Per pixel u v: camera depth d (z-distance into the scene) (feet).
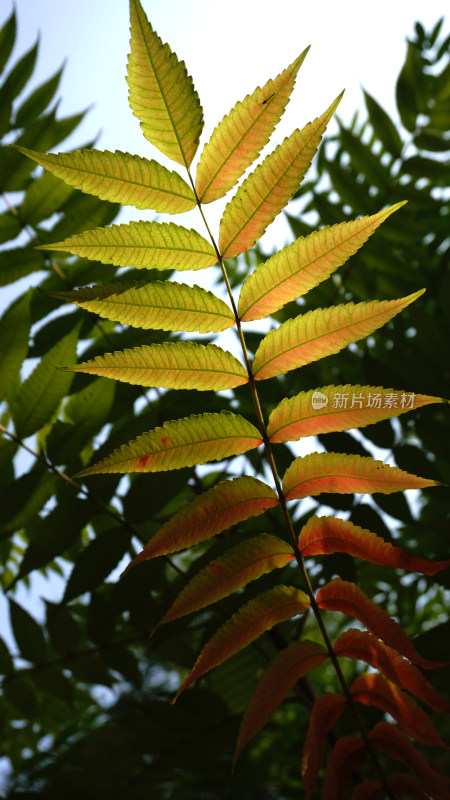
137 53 1.14
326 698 1.38
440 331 2.35
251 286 1.22
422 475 2.17
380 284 2.52
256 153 1.18
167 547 1.21
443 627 1.83
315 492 1.28
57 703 2.65
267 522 2.21
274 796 2.68
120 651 2.13
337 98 1.16
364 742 1.39
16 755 2.72
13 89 2.51
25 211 2.28
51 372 1.86
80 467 1.99
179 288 1.20
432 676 1.83
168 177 1.18
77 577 1.89
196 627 1.93
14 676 2.17
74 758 2.37
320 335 1.22
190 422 1.23
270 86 1.16
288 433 1.26
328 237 1.19
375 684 1.36
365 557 1.29
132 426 1.90
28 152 1.11
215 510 1.25
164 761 2.28
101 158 1.14
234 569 1.28
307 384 2.33
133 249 1.18
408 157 2.66
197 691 2.19
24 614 2.14
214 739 2.23
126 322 1.20
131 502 1.91
